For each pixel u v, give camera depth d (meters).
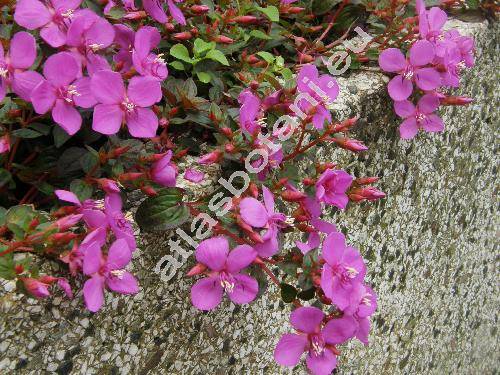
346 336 0.19
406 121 0.27
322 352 0.19
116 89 0.17
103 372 0.18
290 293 0.19
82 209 0.17
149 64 0.19
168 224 0.18
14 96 0.19
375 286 0.30
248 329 0.23
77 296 0.17
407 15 0.30
